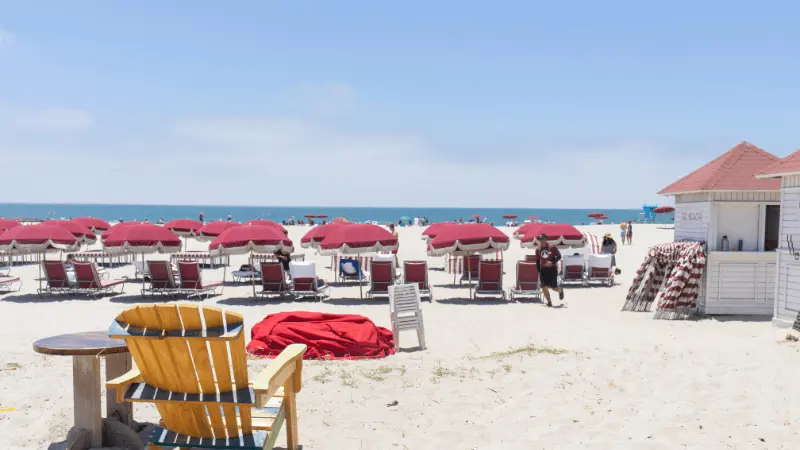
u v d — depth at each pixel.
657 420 4.43
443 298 13.13
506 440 4.16
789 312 9.06
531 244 15.41
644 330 8.88
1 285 14.31
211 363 3.06
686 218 11.79
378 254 17.92
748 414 4.47
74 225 17.27
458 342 8.20
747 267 10.89
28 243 12.45
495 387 5.36
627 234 29.55
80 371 3.79
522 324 9.65
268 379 3.11
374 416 4.66
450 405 4.91
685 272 10.55
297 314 7.86
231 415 3.16
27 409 4.74
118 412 4.00
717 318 10.44
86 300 12.41
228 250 11.95
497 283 12.65
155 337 2.97
